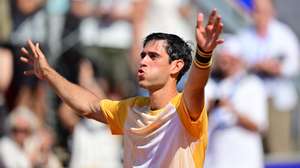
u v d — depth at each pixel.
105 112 13.10
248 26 29.38
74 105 13.45
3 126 26.34
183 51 12.46
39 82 26.81
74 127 26.94
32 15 27.14
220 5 29.11
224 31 28.92
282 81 29.62
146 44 12.55
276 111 29.47
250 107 28.22
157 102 12.37
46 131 26.70
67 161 26.80
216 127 27.77
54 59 27.09
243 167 28.00
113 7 27.72
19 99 26.70
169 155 12.20
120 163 27.27
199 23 11.34
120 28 27.80
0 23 26.91
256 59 28.97
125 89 27.72
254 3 29.61
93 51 27.55
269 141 29.28
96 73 27.50
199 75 11.47
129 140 12.60
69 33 27.31
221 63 28.12
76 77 27.30
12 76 26.75
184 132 12.13
